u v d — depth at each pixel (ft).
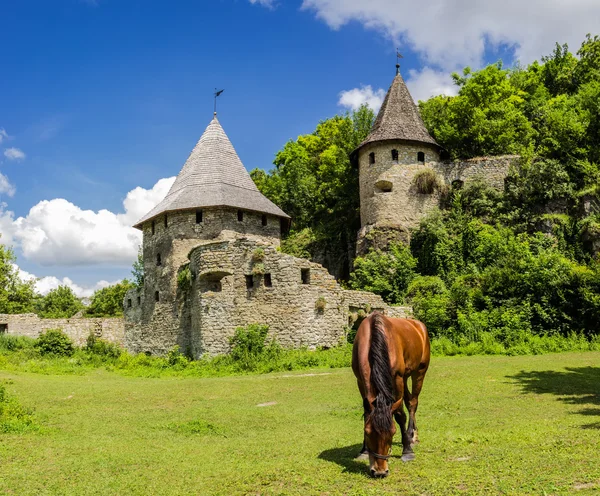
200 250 95.35
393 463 26.00
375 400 23.26
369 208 136.05
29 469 28.81
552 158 135.03
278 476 25.25
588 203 122.01
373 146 137.28
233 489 24.07
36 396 55.36
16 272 188.24
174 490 24.54
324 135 196.44
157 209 124.36
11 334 130.11
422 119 154.40
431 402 44.39
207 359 89.97
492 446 27.78
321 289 91.20
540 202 127.13
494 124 142.20
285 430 37.29
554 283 88.28
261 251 91.20
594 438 27.71
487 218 127.34
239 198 119.65
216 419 42.57
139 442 35.29
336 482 23.85
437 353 80.18
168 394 56.65
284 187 173.58
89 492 24.84
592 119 140.77
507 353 76.95
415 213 132.05
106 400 53.52
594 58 183.21
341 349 86.89
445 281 109.81
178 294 111.65
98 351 115.65
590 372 56.39
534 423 33.32
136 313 125.49
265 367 76.89
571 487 21.33
